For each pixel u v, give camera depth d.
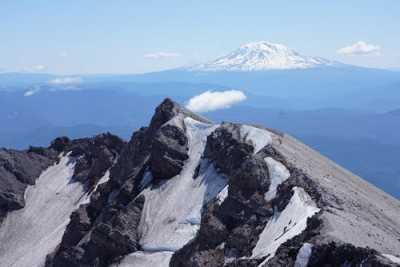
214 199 119.19
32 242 165.50
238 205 108.38
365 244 73.25
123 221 128.88
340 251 67.06
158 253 116.88
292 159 117.69
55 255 145.12
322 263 68.19
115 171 161.88
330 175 120.19
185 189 132.62
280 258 73.31
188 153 144.00
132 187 145.12
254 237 98.56
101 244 126.88
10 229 173.38
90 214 154.12
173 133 148.50
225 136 136.62
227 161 129.12
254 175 110.94
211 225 105.12
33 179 198.50
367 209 98.81
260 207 104.50
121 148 194.75
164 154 142.12
